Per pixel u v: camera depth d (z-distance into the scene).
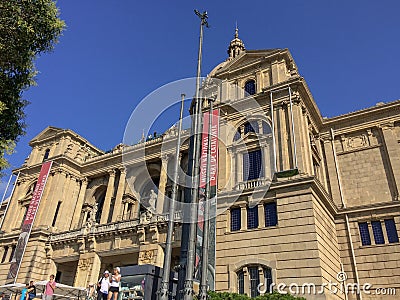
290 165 30.73
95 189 52.44
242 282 26.64
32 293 27.75
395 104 36.03
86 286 37.28
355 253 30.69
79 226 49.75
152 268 17.09
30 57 18.48
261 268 26.25
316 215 26.80
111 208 48.38
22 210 51.81
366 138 37.09
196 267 17.33
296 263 24.97
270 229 27.33
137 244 36.12
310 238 25.33
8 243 47.69
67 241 42.38
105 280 19.38
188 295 12.61
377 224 31.08
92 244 39.47
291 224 26.58
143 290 16.47
